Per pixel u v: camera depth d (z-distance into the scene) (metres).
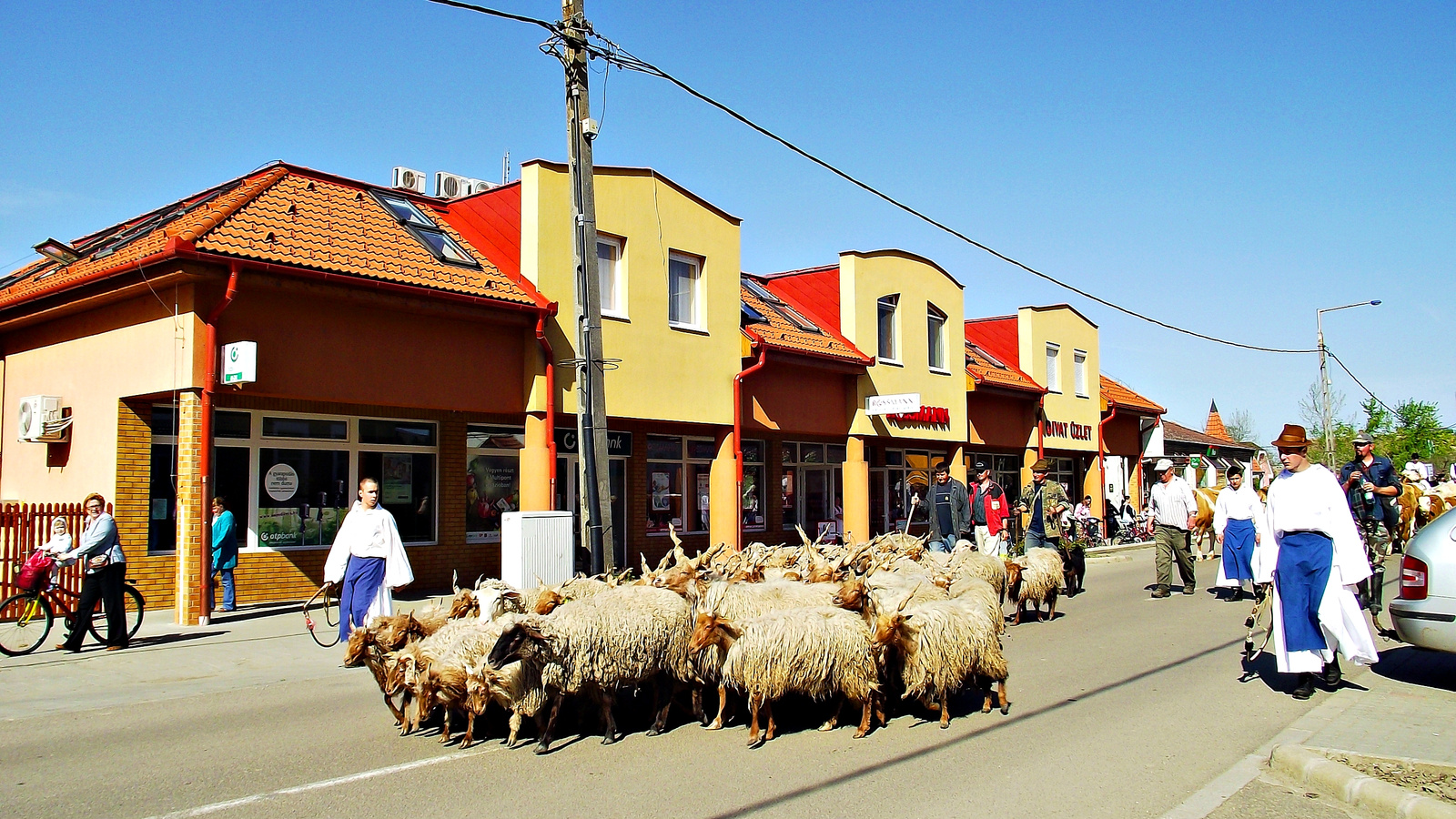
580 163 13.11
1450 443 50.62
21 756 7.34
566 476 18.55
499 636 7.37
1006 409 29.06
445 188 21.89
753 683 7.33
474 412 17.42
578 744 7.50
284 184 16.33
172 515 15.05
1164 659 10.72
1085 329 33.38
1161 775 6.56
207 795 6.34
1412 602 9.01
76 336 15.20
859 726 7.73
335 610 14.59
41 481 15.77
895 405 22.33
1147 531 32.25
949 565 11.42
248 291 13.45
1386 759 6.47
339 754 7.29
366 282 14.12
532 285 16.53
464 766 6.94
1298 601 8.63
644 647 7.49
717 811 5.92
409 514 17.02
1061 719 8.09
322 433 16.03
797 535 23.97
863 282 23.20
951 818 5.76
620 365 17.55
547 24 12.78
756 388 20.52
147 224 16.91
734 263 19.94
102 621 13.41
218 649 11.68
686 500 21.50
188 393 13.19
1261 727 7.79
